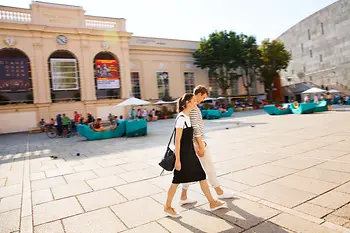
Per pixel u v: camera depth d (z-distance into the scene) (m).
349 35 31.50
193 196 3.84
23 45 21.08
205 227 2.85
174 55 31.84
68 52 23.25
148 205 3.62
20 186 5.03
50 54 22.19
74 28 22.81
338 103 30.38
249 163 5.48
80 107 23.31
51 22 22.22
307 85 38.47
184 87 32.44
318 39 37.03
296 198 3.42
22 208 3.81
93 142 11.80
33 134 19.17
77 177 5.44
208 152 3.53
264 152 6.47
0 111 20.27
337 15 33.19
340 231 2.53
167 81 31.22
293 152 6.19
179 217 3.15
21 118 20.94
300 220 2.82
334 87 34.31
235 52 30.61
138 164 6.31
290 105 19.53
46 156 8.62
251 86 36.91
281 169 4.83
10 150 10.88
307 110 17.55
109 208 3.60
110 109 24.64
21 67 21.02
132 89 28.88
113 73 24.98
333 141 7.14
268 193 3.68
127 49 25.80
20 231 3.07
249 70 37.06
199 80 33.78
